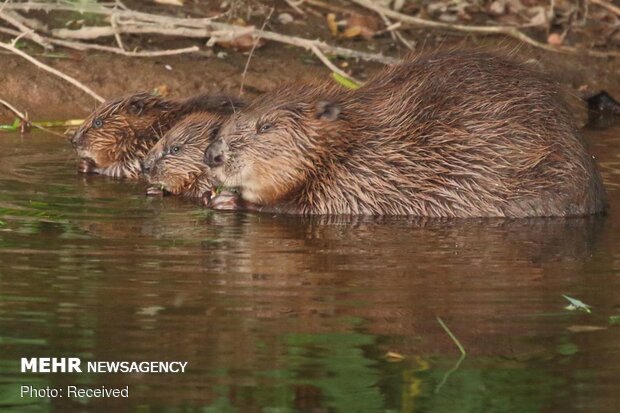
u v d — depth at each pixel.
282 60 16.81
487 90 12.07
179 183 12.97
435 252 10.34
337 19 18.19
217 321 8.37
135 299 8.78
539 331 8.34
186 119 13.21
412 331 8.28
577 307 8.83
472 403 7.27
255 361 7.74
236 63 16.59
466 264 9.92
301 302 8.80
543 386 7.51
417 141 11.98
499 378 7.61
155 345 7.94
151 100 14.14
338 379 7.52
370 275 9.52
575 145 12.03
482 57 12.41
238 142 12.08
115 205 12.07
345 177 12.03
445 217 11.89
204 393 7.31
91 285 9.09
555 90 12.37
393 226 11.44
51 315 8.41
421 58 12.70
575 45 18.17
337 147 12.05
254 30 16.12
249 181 12.14
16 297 8.77
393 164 11.98
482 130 11.88
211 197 12.45
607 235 11.10
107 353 7.81
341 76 15.52
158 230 10.98
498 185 11.83
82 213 11.55
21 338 8.00
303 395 7.32
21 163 13.51
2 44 14.79
